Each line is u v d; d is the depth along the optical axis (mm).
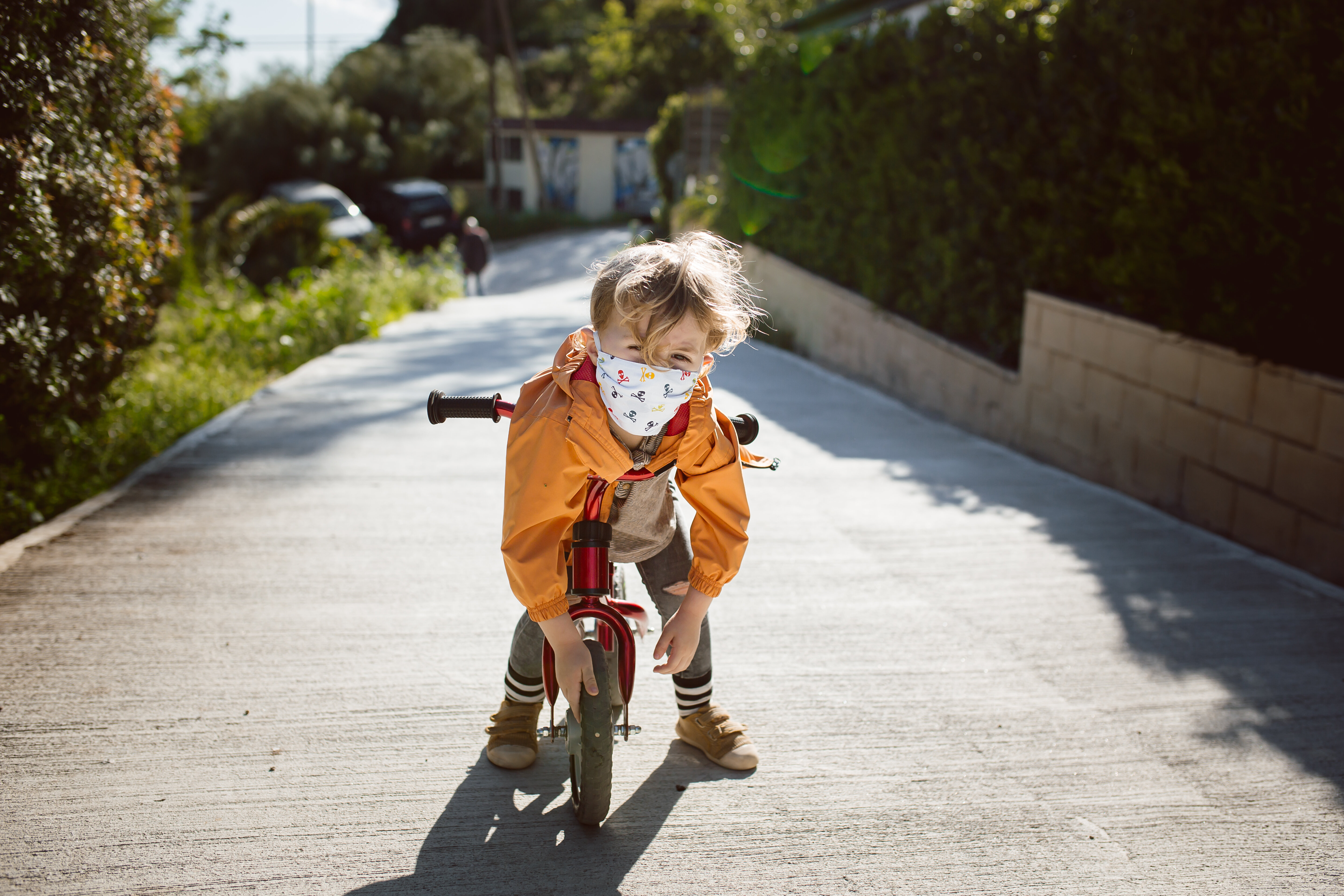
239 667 3432
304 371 9414
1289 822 2686
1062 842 2576
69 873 2354
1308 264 4746
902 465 6527
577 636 2314
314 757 2893
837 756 2979
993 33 7949
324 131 39500
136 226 5543
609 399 2229
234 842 2490
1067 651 3732
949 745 3051
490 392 8383
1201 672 3570
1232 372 5289
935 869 2455
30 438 5266
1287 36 4859
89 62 4836
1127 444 6238
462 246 22672
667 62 47469
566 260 32000
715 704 3094
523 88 40031
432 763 2881
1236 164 5168
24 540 4574
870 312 10531
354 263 17188
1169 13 5930
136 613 3840
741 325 2236
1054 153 7258
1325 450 4672
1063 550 4855
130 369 6312
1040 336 7223
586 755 2354
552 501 2252
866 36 10477
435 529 4875
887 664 3598
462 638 3697
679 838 2555
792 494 5746
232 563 4391
